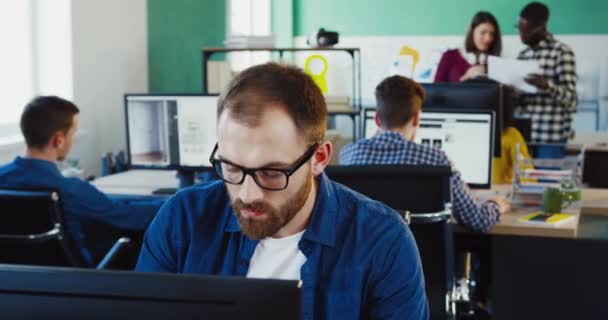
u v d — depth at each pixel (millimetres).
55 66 4188
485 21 5012
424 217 2162
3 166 2490
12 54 4020
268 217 985
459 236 3186
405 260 1137
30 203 2143
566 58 4934
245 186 968
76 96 4246
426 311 1218
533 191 3057
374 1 8398
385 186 2176
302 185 995
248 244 1133
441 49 8305
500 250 3236
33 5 4113
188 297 685
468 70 4910
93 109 4449
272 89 964
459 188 2510
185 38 5602
